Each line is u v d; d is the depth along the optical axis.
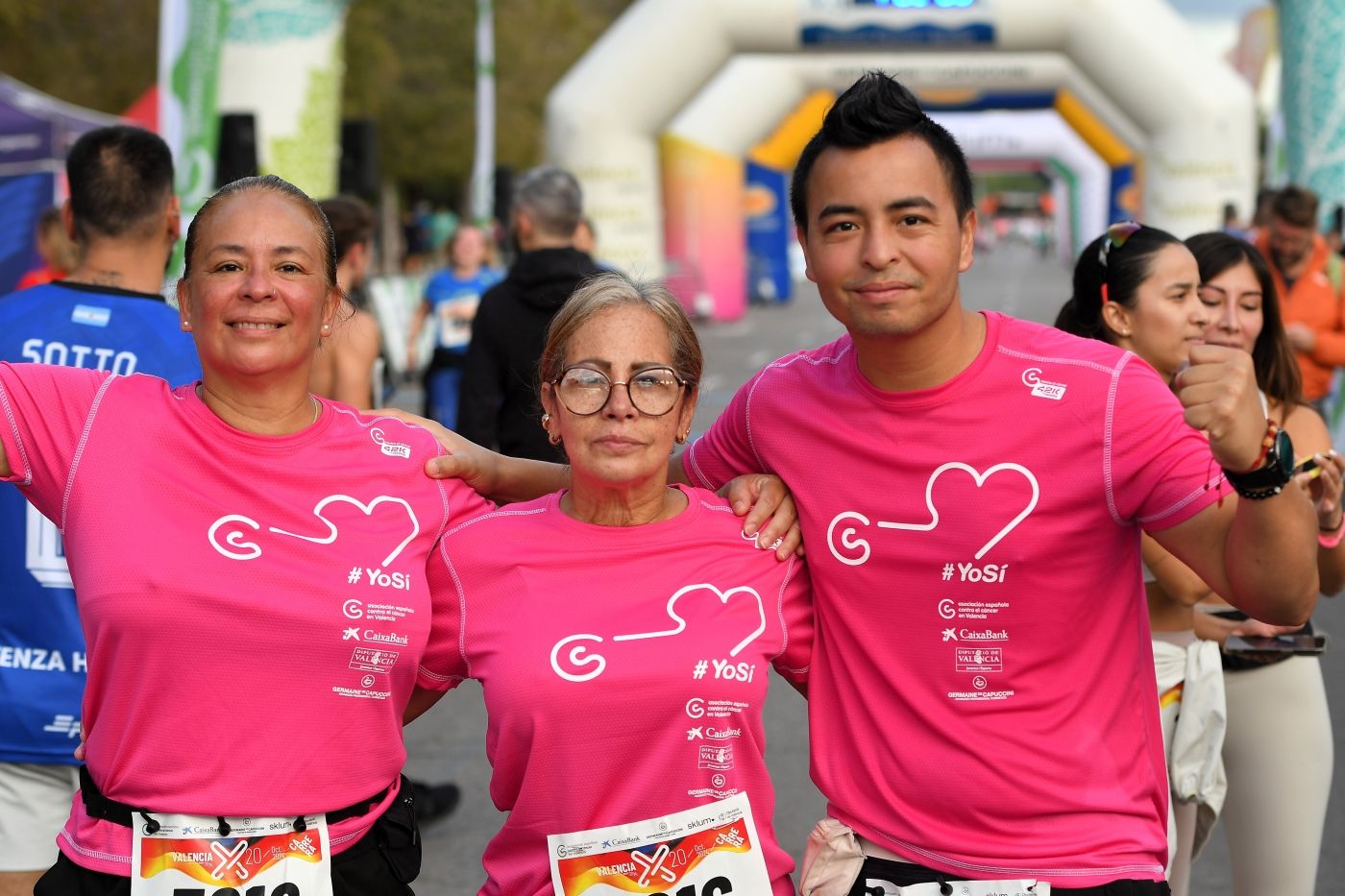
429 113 29.36
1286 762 3.37
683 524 2.62
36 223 10.39
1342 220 11.70
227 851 2.45
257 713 2.46
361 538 2.56
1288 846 3.39
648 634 2.52
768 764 5.59
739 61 25.19
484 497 2.84
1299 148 15.23
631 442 2.54
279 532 2.51
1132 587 2.54
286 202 2.55
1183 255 3.34
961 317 2.50
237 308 2.48
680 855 2.50
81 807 2.56
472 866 4.74
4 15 16.08
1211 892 4.50
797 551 2.65
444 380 9.34
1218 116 19.00
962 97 21.56
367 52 24.11
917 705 2.51
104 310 3.23
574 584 2.57
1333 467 2.45
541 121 33.28
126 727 2.46
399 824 2.62
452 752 5.89
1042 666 2.48
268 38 12.16
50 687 3.06
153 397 2.56
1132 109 19.48
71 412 2.52
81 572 2.47
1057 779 2.46
